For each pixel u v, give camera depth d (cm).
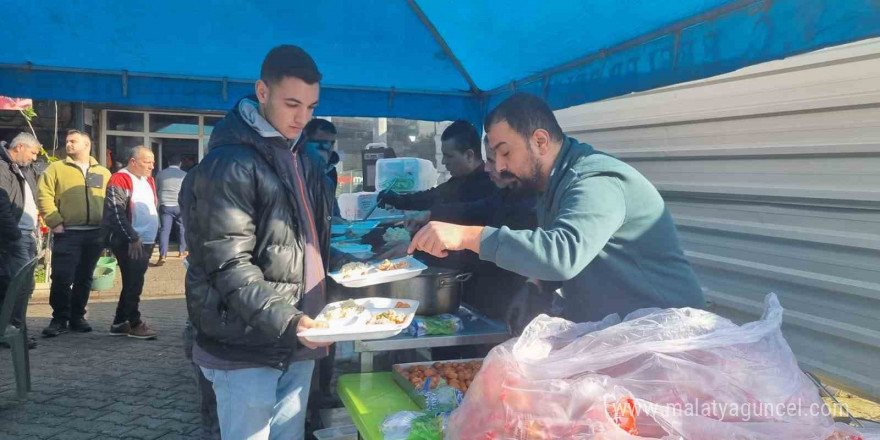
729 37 219
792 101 300
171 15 334
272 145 202
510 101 184
